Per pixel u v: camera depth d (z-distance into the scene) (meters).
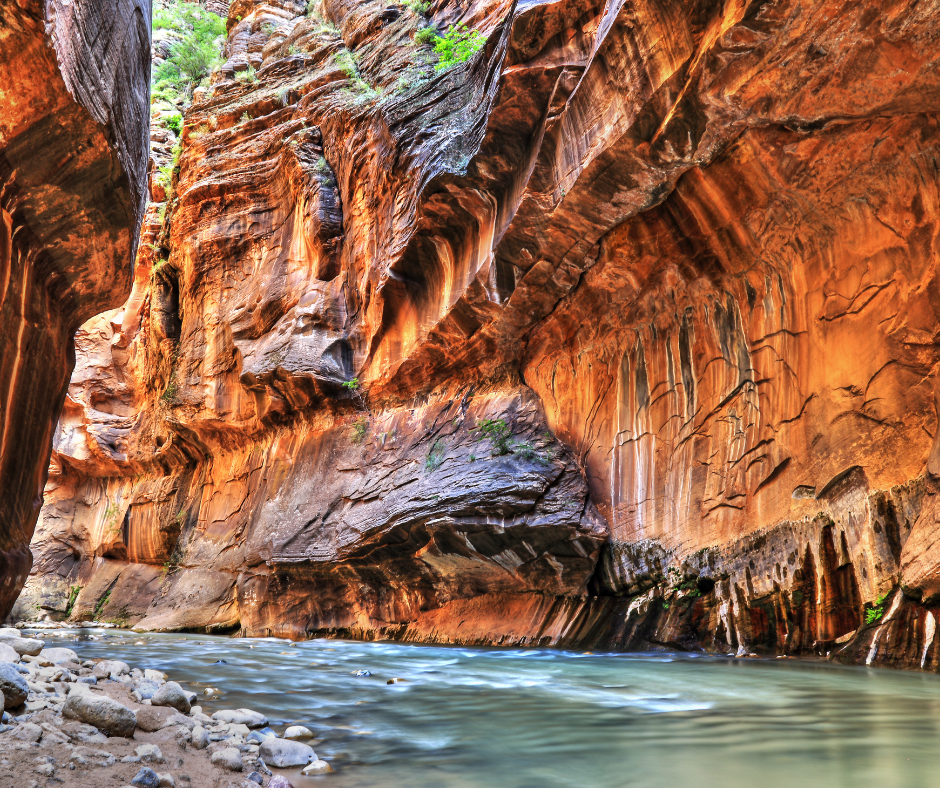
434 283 14.36
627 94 8.50
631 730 4.71
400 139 14.85
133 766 3.41
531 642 11.92
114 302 9.06
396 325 15.53
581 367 12.97
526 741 4.44
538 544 11.95
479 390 14.27
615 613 11.23
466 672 7.86
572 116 9.59
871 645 7.64
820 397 9.03
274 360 17.38
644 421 11.68
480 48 12.33
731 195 9.38
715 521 10.18
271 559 16.39
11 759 3.18
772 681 6.63
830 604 8.41
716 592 9.88
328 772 3.77
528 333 13.35
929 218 7.88
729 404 10.37
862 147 8.10
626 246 10.81
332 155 18.23
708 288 10.59
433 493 12.98
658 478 11.24
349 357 17.06
